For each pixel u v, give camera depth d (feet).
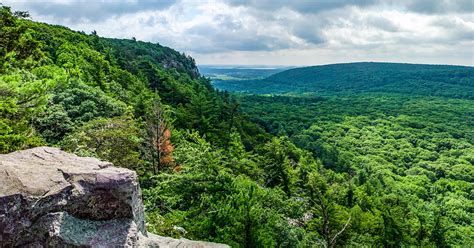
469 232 206.49
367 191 224.74
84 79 171.53
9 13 62.85
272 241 63.05
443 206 252.42
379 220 140.87
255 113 520.83
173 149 107.04
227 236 59.57
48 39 229.66
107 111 122.83
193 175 70.18
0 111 47.03
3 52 60.29
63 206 23.34
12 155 27.14
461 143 435.12
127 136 96.48
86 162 27.61
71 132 98.58
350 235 117.60
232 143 200.13
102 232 23.81
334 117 563.48
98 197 24.45
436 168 350.84
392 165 359.87
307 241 84.53
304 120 516.32
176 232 57.41
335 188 178.60
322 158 327.88
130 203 25.29
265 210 70.59
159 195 68.54
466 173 335.26
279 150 156.87
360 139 452.76
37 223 22.47
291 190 144.87
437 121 561.02
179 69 523.29
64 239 22.35
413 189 289.53
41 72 86.94
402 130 499.10
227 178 70.28
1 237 21.52
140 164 97.45
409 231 146.82
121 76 237.86
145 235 28.07
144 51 500.74
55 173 24.73
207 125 202.59
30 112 53.98
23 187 22.86
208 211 63.87
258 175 137.28
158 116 103.04
